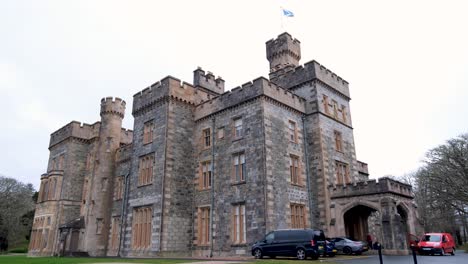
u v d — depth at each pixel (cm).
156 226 2830
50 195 4278
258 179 2641
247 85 2952
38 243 4203
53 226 4097
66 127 4597
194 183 3136
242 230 2659
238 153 2869
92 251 3728
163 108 3200
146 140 3316
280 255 2156
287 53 3875
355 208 3039
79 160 4434
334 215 2845
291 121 3059
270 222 2506
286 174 2809
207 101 3278
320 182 2970
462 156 4375
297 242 2116
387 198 2609
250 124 2844
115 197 3850
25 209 7469
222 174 2925
